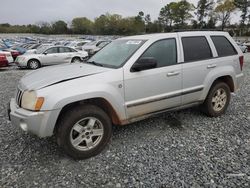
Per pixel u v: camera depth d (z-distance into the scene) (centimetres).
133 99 355
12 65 1569
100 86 321
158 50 382
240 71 500
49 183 276
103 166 310
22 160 324
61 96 295
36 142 376
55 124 302
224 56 465
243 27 8019
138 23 9669
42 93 292
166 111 403
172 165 310
